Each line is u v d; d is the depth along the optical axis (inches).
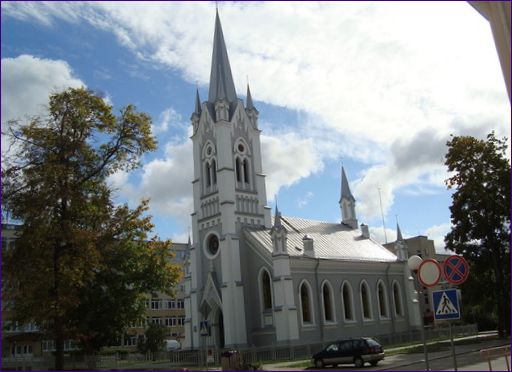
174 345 3304.6
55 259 1232.8
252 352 1744.6
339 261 2337.6
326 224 2861.7
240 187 2337.6
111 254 1433.3
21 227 1279.5
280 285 2033.7
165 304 4165.8
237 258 2186.3
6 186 1240.2
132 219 1416.1
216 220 2304.4
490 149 1966.0
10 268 1180.5
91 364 1644.9
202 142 2470.5
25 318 1211.9
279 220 2122.3
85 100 1336.1
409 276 2755.9
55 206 1270.9
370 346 1401.3
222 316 2234.3
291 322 1995.6
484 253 1975.9
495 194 1942.7
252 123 2490.2
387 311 2581.2
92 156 1338.6
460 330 2731.3
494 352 851.4
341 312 2301.9
